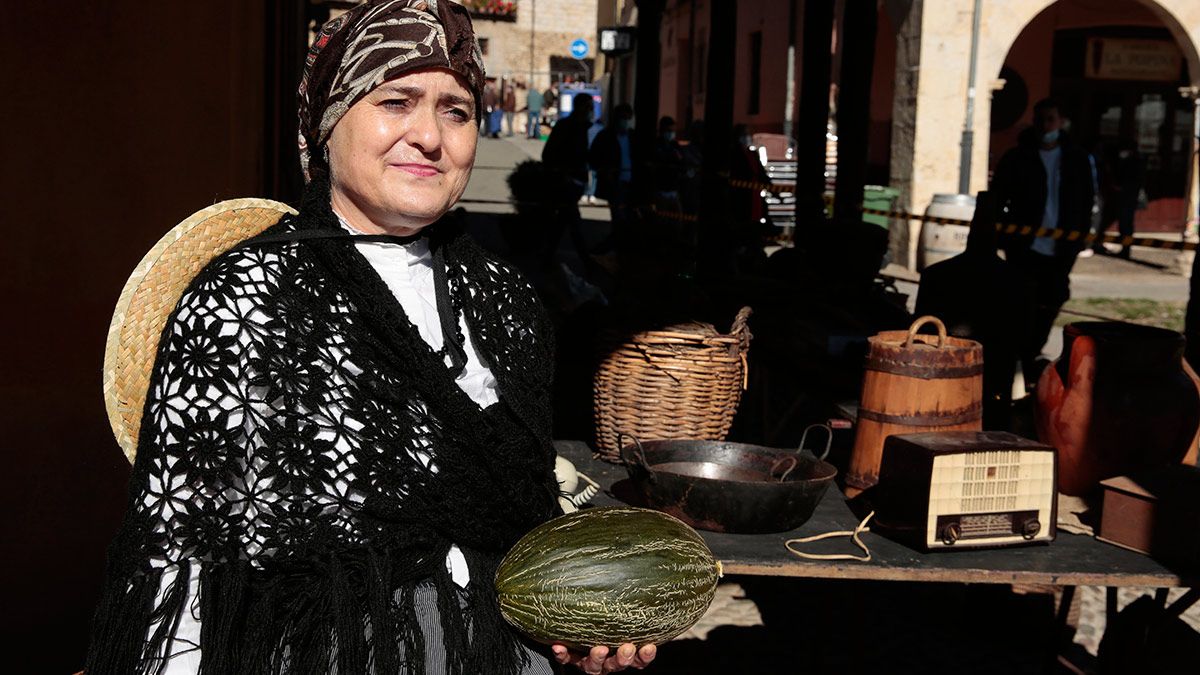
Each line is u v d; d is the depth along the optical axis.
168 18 4.95
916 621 4.50
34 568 3.67
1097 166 16.84
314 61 1.80
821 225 6.54
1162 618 3.10
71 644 3.29
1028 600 4.21
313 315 1.68
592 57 43.19
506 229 12.96
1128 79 19.09
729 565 2.69
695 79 27.36
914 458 2.84
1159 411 3.17
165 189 5.04
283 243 1.73
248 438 1.62
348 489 1.66
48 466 4.31
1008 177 8.90
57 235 4.99
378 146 1.76
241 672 1.59
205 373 1.59
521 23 42.50
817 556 2.75
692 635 4.31
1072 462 3.25
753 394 5.55
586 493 3.06
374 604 1.67
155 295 1.76
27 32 4.89
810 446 4.20
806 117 7.86
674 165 13.90
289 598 1.65
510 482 1.88
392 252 1.85
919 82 14.62
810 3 7.82
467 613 1.81
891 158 15.45
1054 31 18.72
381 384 1.70
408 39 1.75
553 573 1.83
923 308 4.13
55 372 4.93
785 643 4.27
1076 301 12.66
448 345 1.89
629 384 3.38
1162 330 3.34
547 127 38.50
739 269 8.64
